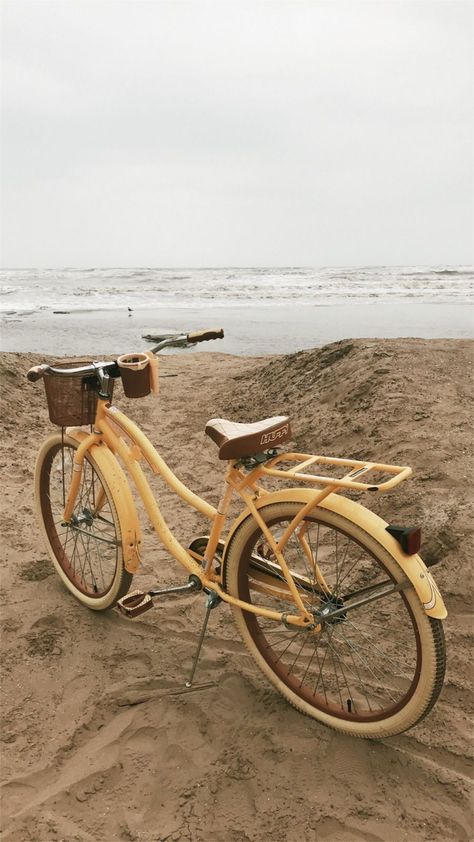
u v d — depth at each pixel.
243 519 2.54
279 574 2.53
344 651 2.94
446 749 2.35
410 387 5.56
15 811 2.16
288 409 6.26
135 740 2.47
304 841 2.03
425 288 31.45
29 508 4.55
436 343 7.14
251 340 13.69
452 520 3.59
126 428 2.93
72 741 2.46
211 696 2.69
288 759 2.34
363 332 14.52
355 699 2.62
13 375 7.25
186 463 5.59
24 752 2.42
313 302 24.19
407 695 2.22
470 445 4.45
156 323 16.70
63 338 13.63
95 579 3.50
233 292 29.83
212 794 2.21
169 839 2.05
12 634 3.13
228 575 2.63
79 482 3.22
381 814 2.11
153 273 55.72
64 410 3.00
